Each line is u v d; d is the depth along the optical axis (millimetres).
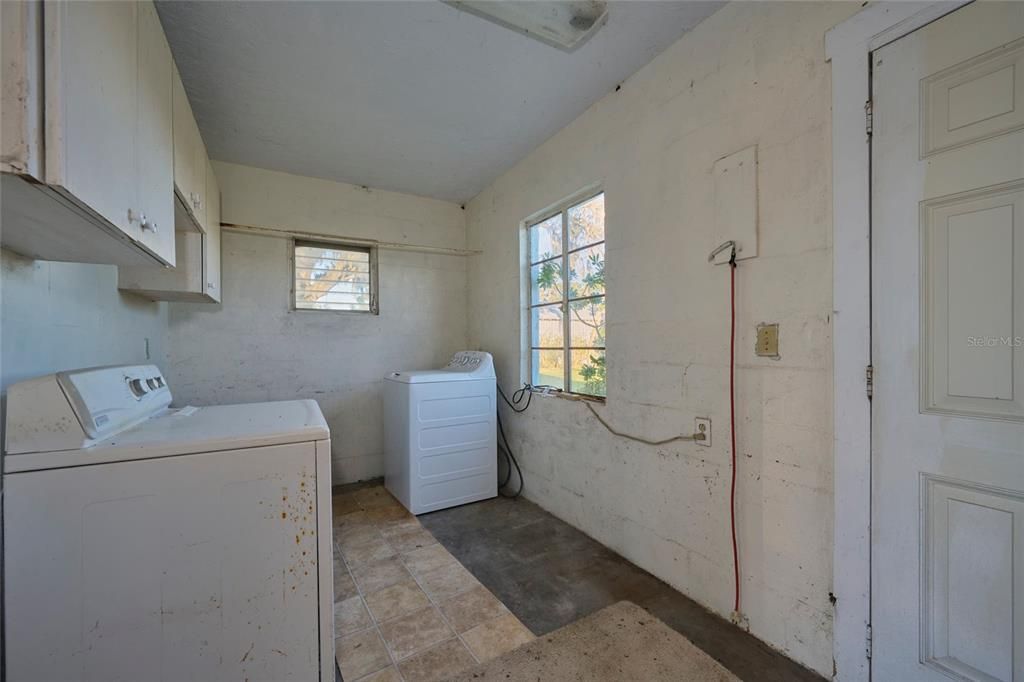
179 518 1040
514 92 2203
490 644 1555
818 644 1374
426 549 2293
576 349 2637
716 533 1698
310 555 1163
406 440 2852
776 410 1485
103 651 975
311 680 1160
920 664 1170
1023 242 1005
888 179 1213
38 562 932
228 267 3002
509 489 3221
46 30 652
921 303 1161
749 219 1560
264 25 1690
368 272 3525
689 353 1805
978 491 1078
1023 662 1012
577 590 1890
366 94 2191
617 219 2186
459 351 3725
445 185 3463
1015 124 1013
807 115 1389
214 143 2703
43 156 646
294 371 3213
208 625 1063
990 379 1057
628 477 2141
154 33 1214
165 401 1504
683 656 1477
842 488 1310
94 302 1581
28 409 942
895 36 1191
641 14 1677
